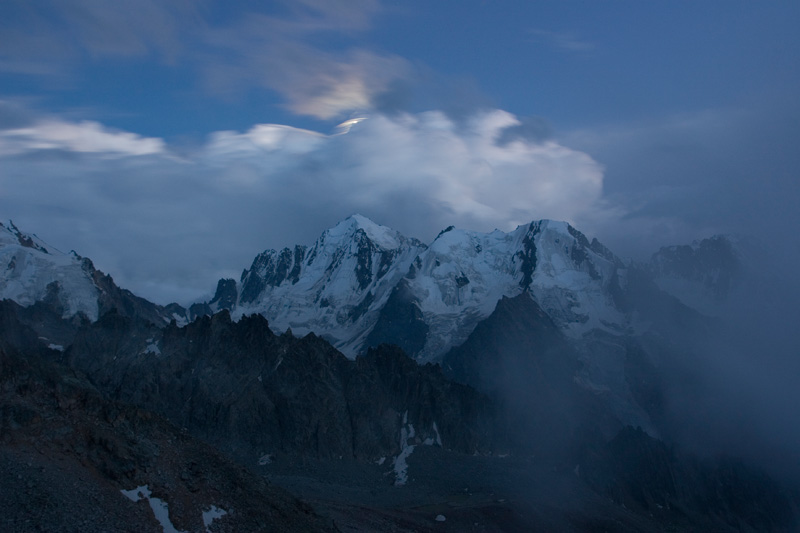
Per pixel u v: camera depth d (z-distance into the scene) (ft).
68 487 311.68
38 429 329.93
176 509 334.24
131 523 312.50
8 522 284.00
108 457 336.90
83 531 294.46
